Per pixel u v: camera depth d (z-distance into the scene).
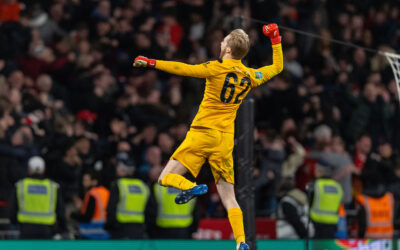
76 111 36.94
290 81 40.91
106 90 38.38
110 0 44.41
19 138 30.59
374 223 29.06
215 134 17.66
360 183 33.75
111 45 40.78
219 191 18.16
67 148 31.19
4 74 36.81
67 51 39.25
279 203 30.14
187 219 27.52
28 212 27.14
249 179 20.62
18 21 39.47
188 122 34.47
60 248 23.45
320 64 44.28
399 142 42.84
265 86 40.44
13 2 39.94
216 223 28.84
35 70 37.94
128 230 26.81
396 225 31.75
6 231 29.06
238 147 20.73
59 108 35.69
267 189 32.38
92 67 37.88
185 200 17.06
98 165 30.69
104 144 35.09
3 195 29.81
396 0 51.34
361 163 36.53
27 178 27.42
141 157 33.97
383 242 26.03
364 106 41.12
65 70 38.19
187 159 17.66
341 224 30.08
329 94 41.75
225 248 24.66
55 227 28.53
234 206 17.84
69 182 30.89
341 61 45.06
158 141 33.25
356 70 45.16
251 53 42.03
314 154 32.50
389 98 44.34
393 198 31.06
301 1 47.22
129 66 40.56
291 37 43.75
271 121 39.03
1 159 29.97
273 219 28.95
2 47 37.88
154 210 27.16
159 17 46.22
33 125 33.09
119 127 34.53
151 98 36.72
